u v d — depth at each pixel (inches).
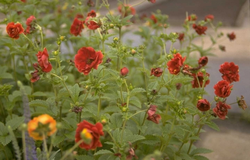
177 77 47.7
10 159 47.1
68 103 48.1
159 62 48.4
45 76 44.1
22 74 58.8
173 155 46.4
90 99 45.0
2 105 52.6
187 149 48.4
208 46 98.6
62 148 47.5
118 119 45.1
